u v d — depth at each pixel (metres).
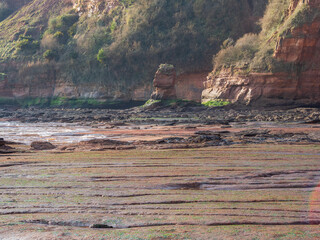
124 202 7.14
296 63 71.81
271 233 4.98
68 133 33.53
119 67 107.25
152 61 105.38
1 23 148.75
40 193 8.07
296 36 71.19
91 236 4.87
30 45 122.62
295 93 72.50
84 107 107.81
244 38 87.38
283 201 7.22
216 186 8.85
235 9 105.62
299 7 73.44
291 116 52.94
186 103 78.19
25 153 16.95
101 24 120.06
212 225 5.55
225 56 85.88
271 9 86.19
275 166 11.69
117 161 13.31
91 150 18.22
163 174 10.30
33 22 136.12
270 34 82.19
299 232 5.02
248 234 4.95
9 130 38.62
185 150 17.25
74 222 5.73
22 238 4.77
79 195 7.87
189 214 6.24
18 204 7.01
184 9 108.81
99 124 45.97
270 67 73.38
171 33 105.44
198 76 103.38
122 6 120.50
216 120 47.22
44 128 41.41
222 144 20.50
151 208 6.70
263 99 73.94
